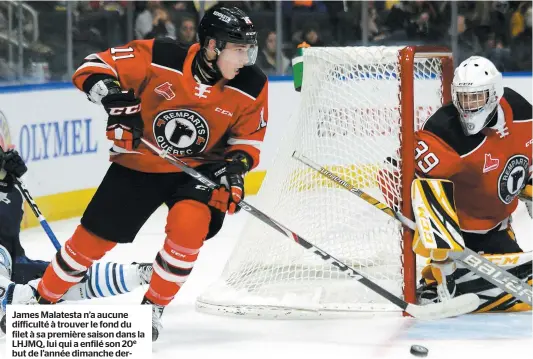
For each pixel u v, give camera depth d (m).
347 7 14.60
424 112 7.74
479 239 6.47
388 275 6.61
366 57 6.46
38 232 10.70
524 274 6.28
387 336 5.70
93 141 12.25
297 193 6.85
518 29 14.84
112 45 13.16
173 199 5.32
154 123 5.31
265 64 14.57
